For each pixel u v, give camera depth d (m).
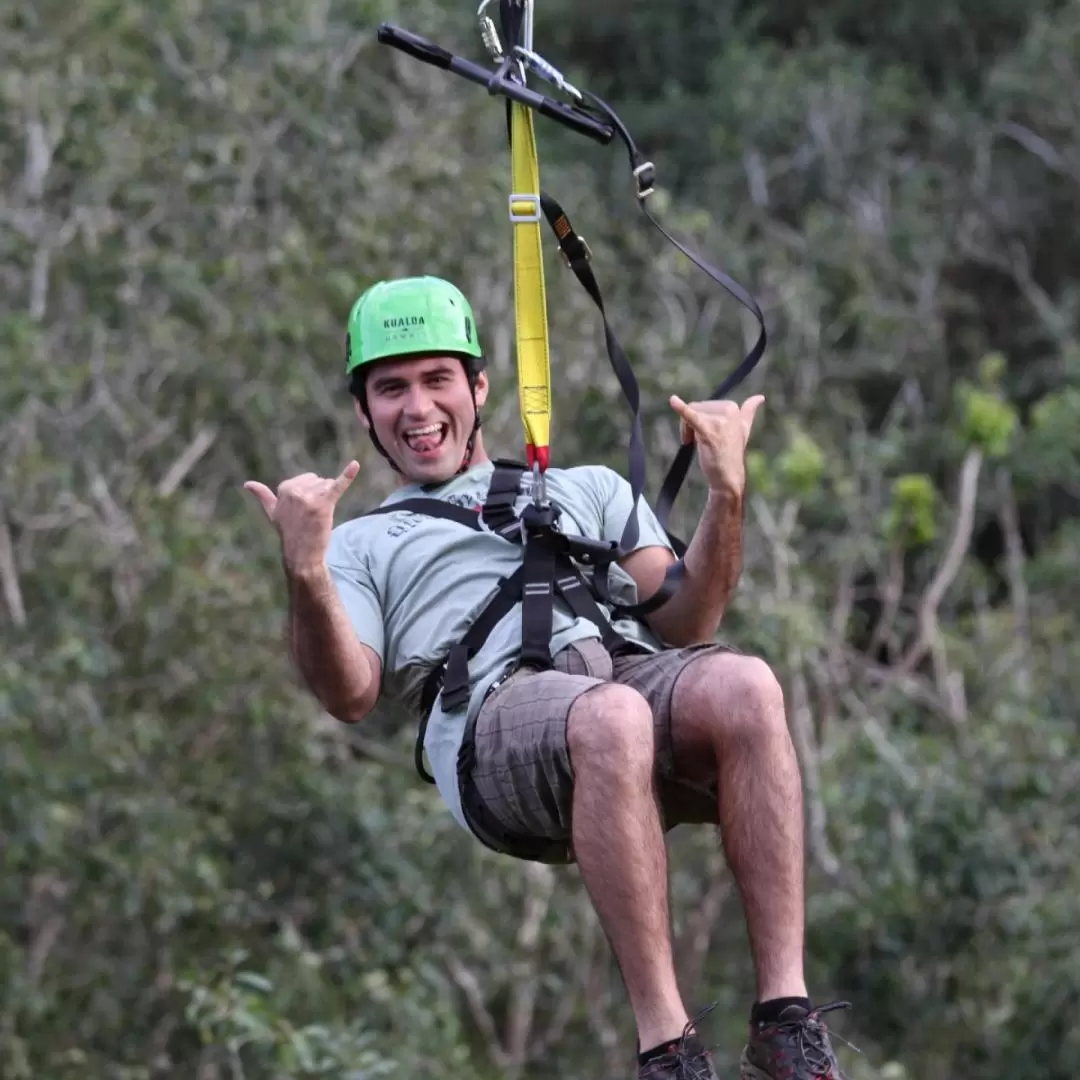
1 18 49.00
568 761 12.89
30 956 37.06
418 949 38.34
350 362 15.30
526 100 14.16
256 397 42.78
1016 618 50.25
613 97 72.19
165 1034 37.12
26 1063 35.50
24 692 35.44
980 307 66.62
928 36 70.62
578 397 44.16
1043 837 41.19
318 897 38.38
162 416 44.81
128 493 41.72
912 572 54.62
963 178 67.06
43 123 48.16
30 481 39.47
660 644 15.26
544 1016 43.22
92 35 49.59
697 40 72.00
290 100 49.19
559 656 14.16
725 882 41.31
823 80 66.62
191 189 47.81
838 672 45.22
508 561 14.56
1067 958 39.19
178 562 38.97
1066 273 68.00
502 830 13.71
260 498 13.59
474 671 14.05
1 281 45.78
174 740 38.62
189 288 44.03
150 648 38.78
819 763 41.97
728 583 14.92
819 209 62.12
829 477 51.06
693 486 45.09
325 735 40.19
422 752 14.59
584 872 12.55
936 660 47.03
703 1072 12.25
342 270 44.19
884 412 61.03
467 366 15.25
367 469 43.06
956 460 55.78
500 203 47.28
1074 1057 38.94
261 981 31.88
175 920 36.94
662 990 12.38
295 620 13.72
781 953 12.77
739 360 53.50
